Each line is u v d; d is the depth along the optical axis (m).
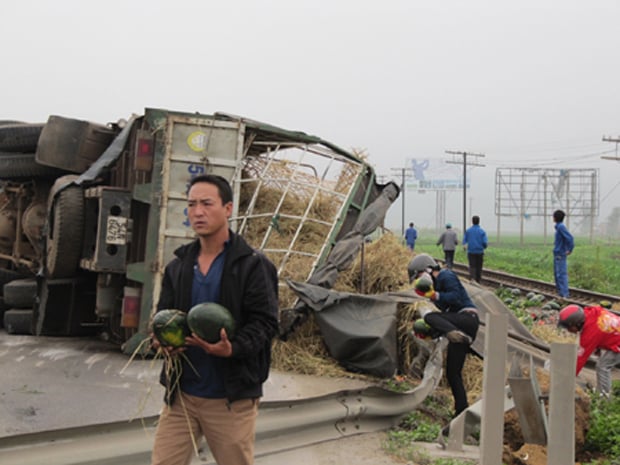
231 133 9.04
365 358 8.60
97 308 9.43
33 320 10.38
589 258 54.06
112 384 7.48
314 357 8.84
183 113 8.87
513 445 6.82
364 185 10.43
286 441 6.11
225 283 3.81
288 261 9.70
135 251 9.09
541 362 9.23
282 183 10.47
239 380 3.79
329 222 10.30
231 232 3.99
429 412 7.70
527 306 18.30
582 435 6.94
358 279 10.27
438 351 8.27
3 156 11.88
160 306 3.99
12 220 12.70
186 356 3.84
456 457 6.11
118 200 8.95
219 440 3.86
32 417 6.19
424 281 7.61
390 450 6.21
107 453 5.12
